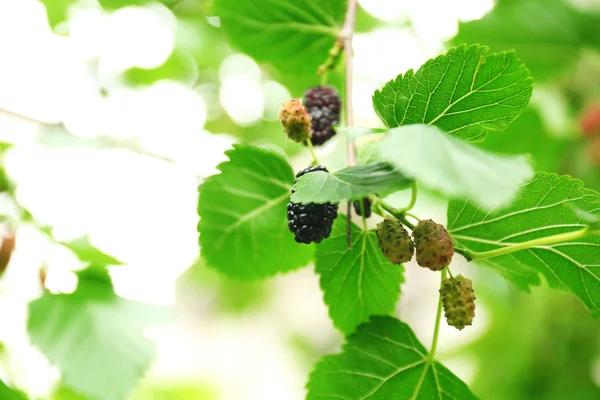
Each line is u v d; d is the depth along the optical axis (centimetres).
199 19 88
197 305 168
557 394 93
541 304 96
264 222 64
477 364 105
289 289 173
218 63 93
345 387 59
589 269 58
